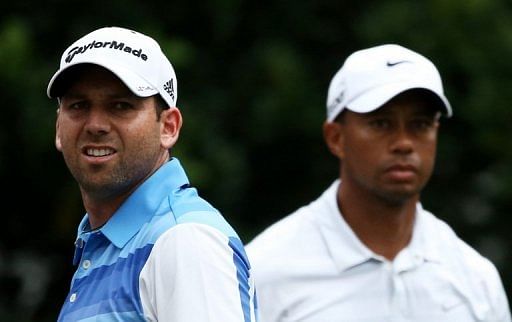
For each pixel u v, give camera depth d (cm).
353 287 1667
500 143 2767
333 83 1766
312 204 1727
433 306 1678
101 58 1216
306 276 1667
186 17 2758
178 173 1239
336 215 1694
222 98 2742
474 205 2922
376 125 1691
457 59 2712
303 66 2761
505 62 2731
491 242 2945
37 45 2697
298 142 2781
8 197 2762
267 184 2831
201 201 1216
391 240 1686
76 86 1223
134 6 2733
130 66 1219
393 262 1681
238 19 2778
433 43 2711
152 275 1165
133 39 1238
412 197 1688
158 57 1242
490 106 2734
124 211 1217
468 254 1722
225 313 1145
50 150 2609
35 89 2577
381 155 1681
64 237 2767
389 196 1675
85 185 1229
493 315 1708
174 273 1152
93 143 1217
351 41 2814
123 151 1218
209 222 1178
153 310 1163
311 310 1658
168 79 1250
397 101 1684
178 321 1139
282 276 1669
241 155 2688
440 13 2706
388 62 1711
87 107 1225
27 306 2917
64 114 1233
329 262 1673
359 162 1691
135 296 1170
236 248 1180
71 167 1234
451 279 1692
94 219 1259
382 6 2758
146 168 1230
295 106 2698
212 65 2769
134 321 1167
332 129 1755
